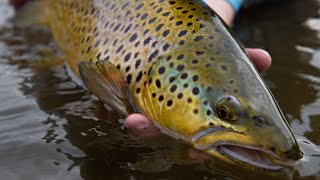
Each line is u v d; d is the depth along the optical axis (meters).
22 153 0.36
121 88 0.40
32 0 0.67
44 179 0.33
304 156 0.35
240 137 0.34
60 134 0.38
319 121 0.39
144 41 0.40
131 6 0.43
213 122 0.35
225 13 0.50
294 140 0.33
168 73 0.37
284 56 0.54
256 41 0.59
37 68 0.52
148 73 0.39
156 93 0.38
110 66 0.41
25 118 0.41
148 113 0.39
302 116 0.40
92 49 0.45
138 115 0.38
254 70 0.36
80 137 0.38
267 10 0.72
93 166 0.34
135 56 0.40
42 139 0.38
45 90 0.46
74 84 0.48
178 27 0.39
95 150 0.36
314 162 0.34
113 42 0.43
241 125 0.34
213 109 0.35
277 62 0.52
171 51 0.38
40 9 0.64
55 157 0.35
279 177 0.33
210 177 0.33
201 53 0.37
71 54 0.50
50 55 0.55
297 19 0.68
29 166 0.34
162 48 0.39
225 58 0.36
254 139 0.33
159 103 0.37
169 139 0.38
